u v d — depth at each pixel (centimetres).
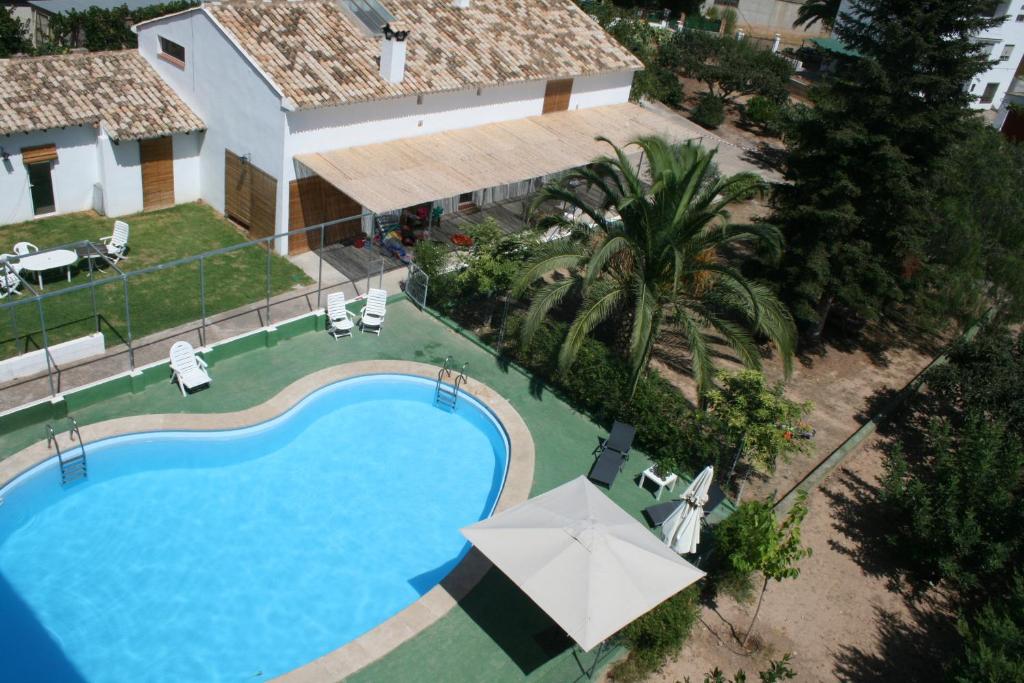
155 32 2808
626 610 1367
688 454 2020
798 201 2555
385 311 2419
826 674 1602
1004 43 6188
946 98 2352
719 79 5119
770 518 1566
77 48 3950
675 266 1900
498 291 2519
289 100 2416
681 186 2017
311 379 2148
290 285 2534
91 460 1831
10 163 2547
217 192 2894
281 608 1596
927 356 2862
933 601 1823
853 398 2553
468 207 3191
